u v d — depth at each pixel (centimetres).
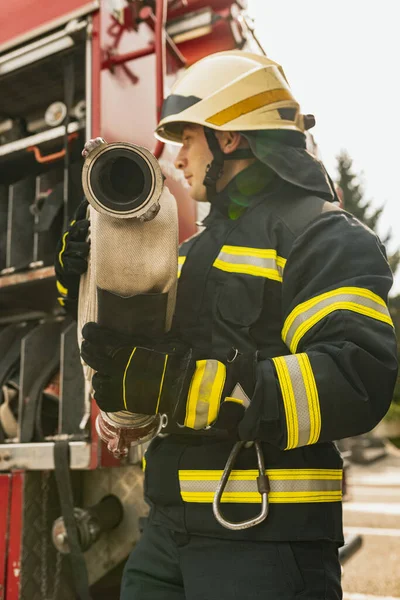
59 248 132
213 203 144
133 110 214
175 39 264
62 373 192
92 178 89
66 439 184
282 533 104
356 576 365
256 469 108
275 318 115
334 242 109
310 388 92
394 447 1744
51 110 234
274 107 138
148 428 108
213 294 122
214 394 93
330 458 114
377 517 586
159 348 97
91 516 181
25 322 249
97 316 96
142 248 93
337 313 98
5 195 247
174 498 114
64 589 192
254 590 102
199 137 144
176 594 119
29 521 186
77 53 215
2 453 191
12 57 222
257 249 120
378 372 94
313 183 126
